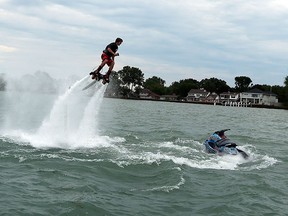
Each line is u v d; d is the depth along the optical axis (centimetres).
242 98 15488
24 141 1839
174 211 984
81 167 1375
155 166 1459
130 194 1104
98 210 954
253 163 1659
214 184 1255
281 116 7438
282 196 1162
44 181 1169
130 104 9244
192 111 7312
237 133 3067
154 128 3044
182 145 2073
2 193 1025
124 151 1752
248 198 1110
